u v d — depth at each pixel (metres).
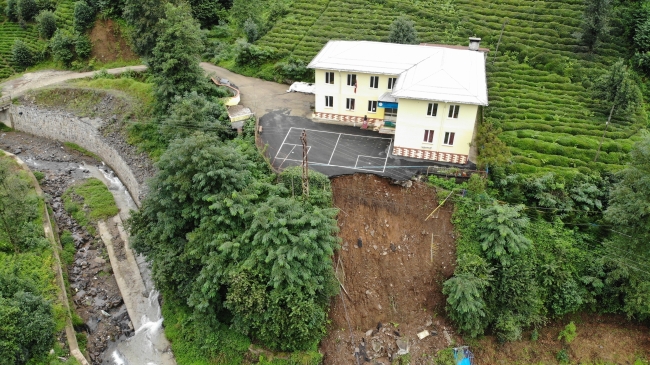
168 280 40.28
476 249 40.59
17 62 79.50
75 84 71.94
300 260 36.59
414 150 47.81
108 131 63.78
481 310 38.53
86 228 53.47
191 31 56.81
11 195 44.72
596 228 42.50
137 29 63.75
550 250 40.91
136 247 43.50
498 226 38.78
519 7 72.31
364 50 53.88
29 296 36.88
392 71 50.00
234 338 39.72
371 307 41.41
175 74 56.59
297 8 80.25
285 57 69.38
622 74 51.72
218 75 68.94
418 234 42.78
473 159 47.91
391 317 41.22
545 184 44.16
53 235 49.59
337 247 38.25
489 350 39.78
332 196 43.91
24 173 58.59
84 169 63.53
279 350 39.22
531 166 46.59
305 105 59.75
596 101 56.31
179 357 40.47
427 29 71.00
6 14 85.38
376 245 42.78
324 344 39.72
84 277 47.66
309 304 36.16
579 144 49.78
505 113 54.66
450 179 44.50
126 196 58.62
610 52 63.25
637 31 62.78
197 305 38.25
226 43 77.94
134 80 70.31
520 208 40.47
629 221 37.81
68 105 68.81
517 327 38.88
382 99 50.84
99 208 55.91
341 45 55.56
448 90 44.53
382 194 44.38
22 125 71.12
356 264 42.31
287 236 36.50
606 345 39.91
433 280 41.66
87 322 43.50
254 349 39.38
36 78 76.12
